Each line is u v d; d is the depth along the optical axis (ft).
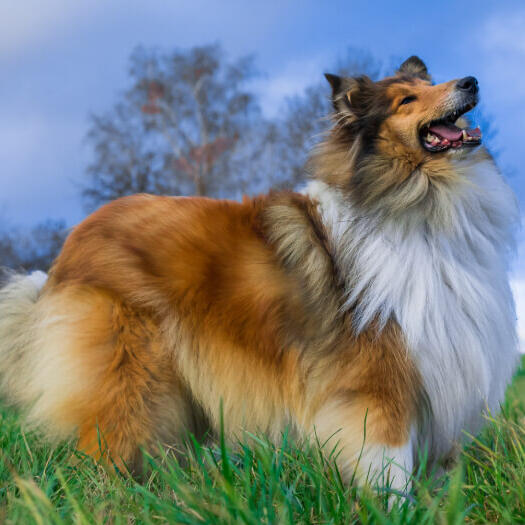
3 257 54.90
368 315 11.32
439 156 12.00
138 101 93.15
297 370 12.00
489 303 11.82
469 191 12.05
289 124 82.58
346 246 11.97
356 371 11.37
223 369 12.48
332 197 12.59
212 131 92.32
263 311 12.17
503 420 13.39
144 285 12.44
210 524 7.93
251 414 12.57
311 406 11.93
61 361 12.35
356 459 11.16
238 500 7.99
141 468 12.02
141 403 12.09
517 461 10.58
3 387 13.89
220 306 12.39
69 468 11.11
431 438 11.93
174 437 12.49
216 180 91.04
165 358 12.35
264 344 12.20
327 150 13.10
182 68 94.02
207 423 13.29
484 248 12.12
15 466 11.15
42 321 13.00
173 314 12.44
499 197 12.48
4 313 13.99
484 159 12.62
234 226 12.89
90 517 8.39
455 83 12.21
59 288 13.00
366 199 12.12
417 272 11.54
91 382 12.08
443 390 11.44
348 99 12.89
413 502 9.00
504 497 8.93
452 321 11.55
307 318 11.93
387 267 11.54
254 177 90.48
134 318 12.28
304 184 13.74
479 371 11.62
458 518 7.61
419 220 11.90
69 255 13.25
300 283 12.06
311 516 8.83
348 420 11.31
